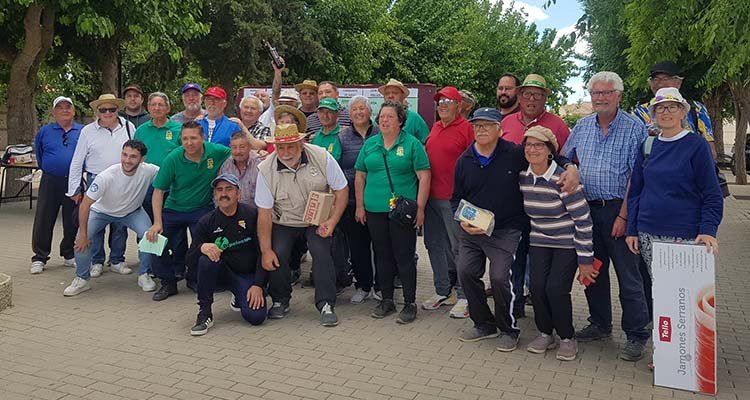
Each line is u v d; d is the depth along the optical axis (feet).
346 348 15.92
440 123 19.07
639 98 63.67
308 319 18.45
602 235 15.31
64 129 23.66
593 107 15.10
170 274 20.42
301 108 24.06
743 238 32.71
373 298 20.74
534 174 14.93
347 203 19.30
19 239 29.84
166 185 20.02
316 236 18.29
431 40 75.92
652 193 13.74
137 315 18.56
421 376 14.08
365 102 20.04
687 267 13.10
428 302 19.54
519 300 18.40
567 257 14.82
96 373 14.12
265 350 15.72
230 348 15.85
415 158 17.99
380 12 68.18
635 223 14.26
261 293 17.78
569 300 14.98
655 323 13.46
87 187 22.75
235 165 20.43
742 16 22.79
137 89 25.48
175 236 21.49
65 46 45.62
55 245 28.40
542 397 12.96
